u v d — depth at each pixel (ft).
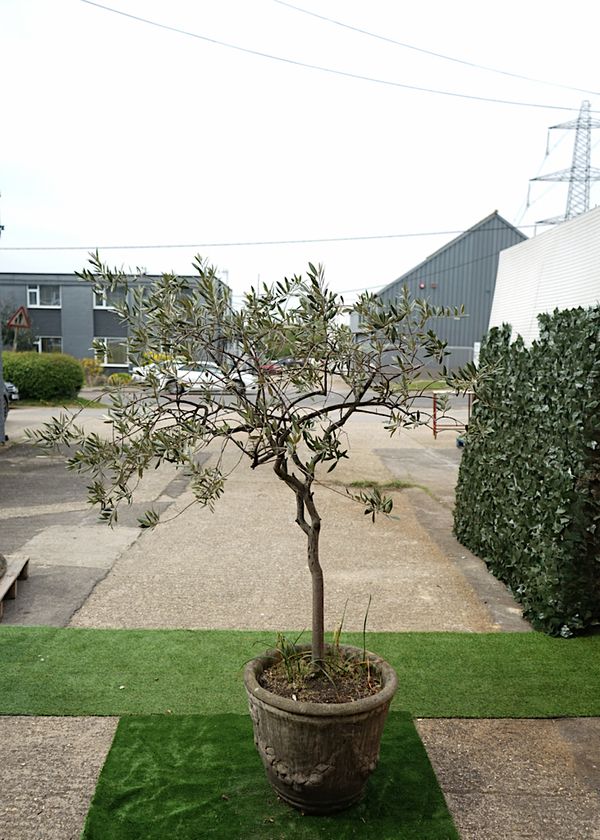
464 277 113.80
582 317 14.94
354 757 8.80
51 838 8.68
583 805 9.52
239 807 9.16
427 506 28.48
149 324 9.14
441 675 13.08
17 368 71.77
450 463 40.14
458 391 9.66
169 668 13.07
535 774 10.18
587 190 109.09
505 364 18.76
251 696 9.05
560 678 13.04
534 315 27.84
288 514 26.25
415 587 18.21
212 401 9.14
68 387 73.46
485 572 19.60
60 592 17.28
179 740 10.65
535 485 16.39
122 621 15.44
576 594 14.96
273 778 9.18
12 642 14.16
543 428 16.22
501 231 113.39
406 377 9.37
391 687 9.03
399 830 8.84
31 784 9.70
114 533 23.15
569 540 14.80
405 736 11.00
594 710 11.91
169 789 9.50
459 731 11.25
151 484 32.04
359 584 18.34
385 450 44.98
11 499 28.66
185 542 22.11
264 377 9.00
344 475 35.22
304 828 8.81
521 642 14.69
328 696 9.26
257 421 8.72
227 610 16.20
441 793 9.63
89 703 11.76
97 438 9.33
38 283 113.09
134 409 9.20
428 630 15.33
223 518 25.49
